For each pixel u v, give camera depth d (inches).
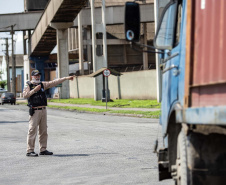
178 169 320.5
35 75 692.7
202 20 272.7
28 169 569.6
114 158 641.0
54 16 3722.9
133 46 336.2
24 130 1190.3
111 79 3309.5
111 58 5482.3
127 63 5506.9
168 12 349.4
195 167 278.7
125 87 3134.8
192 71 283.7
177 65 321.4
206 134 278.7
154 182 460.1
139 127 1201.4
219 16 249.3
